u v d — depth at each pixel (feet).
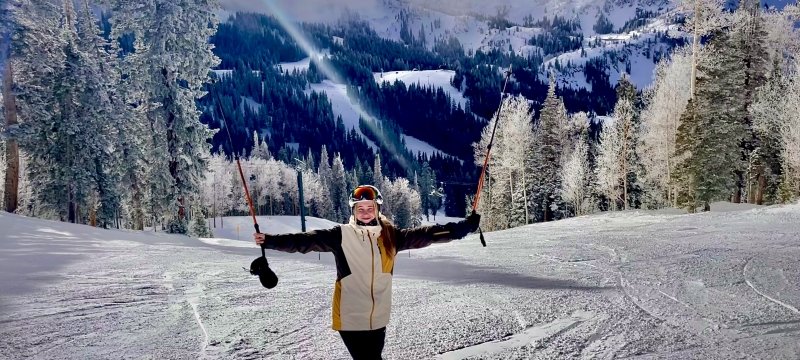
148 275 31.91
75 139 101.30
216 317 20.98
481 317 20.18
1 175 160.35
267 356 16.15
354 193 11.39
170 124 88.84
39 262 36.06
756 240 40.42
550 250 40.55
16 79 90.22
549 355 15.76
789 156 101.30
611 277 27.86
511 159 145.69
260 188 321.93
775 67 113.19
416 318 20.34
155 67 85.05
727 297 22.38
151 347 17.12
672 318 19.43
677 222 61.21
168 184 88.74
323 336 18.20
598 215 92.22
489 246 47.01
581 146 168.55
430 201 483.10
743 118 108.58
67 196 103.91
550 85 165.27
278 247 10.76
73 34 108.17
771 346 15.92
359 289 10.91
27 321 20.26
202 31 88.22
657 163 119.24
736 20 98.12
